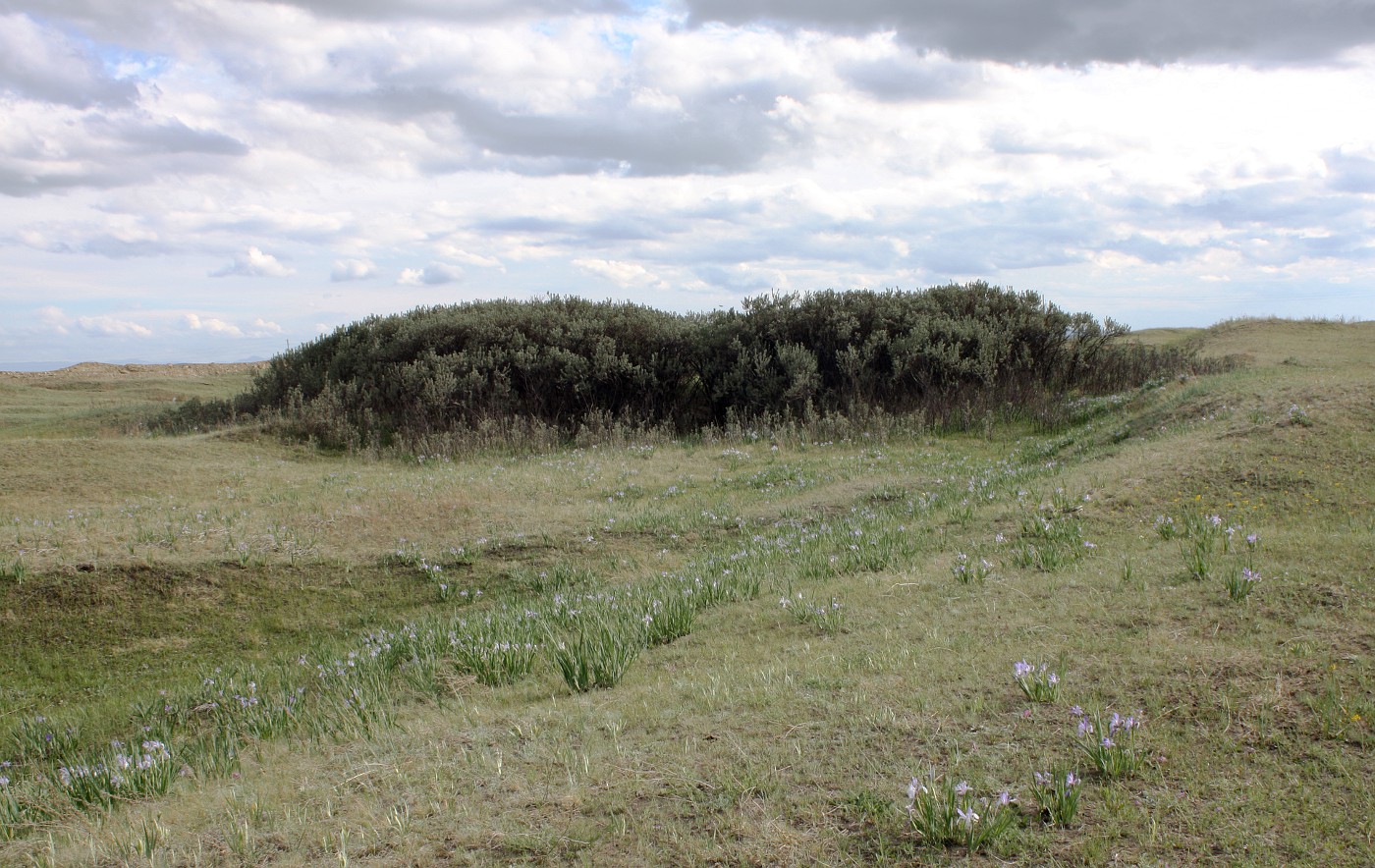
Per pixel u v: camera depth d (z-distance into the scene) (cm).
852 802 363
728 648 596
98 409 2300
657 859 334
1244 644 469
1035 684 434
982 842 330
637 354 1947
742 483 1288
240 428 1716
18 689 704
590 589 868
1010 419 1717
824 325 1938
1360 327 2420
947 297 2097
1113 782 362
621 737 443
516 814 373
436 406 1753
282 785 432
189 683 710
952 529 868
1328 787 346
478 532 1038
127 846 370
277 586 877
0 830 413
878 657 521
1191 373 1833
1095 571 643
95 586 825
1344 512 754
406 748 463
